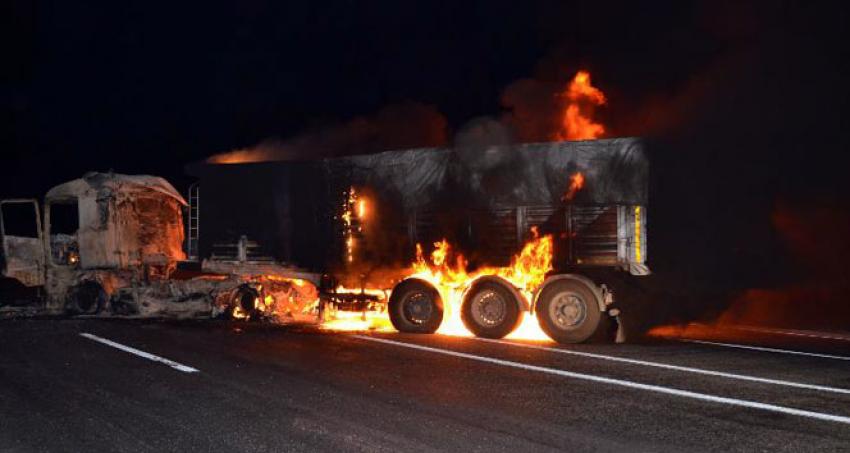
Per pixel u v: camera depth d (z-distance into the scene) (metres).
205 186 17.06
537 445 6.34
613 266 13.40
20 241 18.47
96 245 18.08
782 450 6.22
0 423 7.17
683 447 6.29
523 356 11.08
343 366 10.15
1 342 12.63
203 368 10.02
